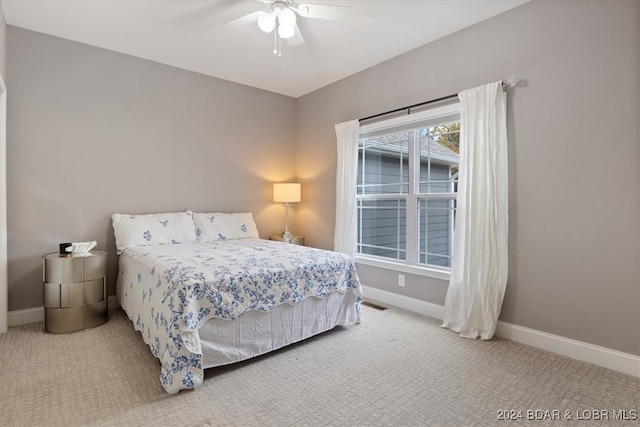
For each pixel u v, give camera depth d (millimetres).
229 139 4152
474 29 2812
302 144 4664
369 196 3887
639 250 2066
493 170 2594
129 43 3170
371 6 2562
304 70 3805
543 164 2436
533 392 1887
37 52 2934
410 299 3371
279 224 4648
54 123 3018
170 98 3680
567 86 2320
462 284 2814
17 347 2416
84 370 2096
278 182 4625
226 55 3428
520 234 2557
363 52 3348
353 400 1812
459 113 2965
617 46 2119
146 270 2459
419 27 2871
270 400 1808
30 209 2926
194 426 1591
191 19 2758
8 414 1651
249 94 4312
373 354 2369
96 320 2830
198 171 3908
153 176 3584
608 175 2166
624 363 2105
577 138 2283
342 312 2840
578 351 2283
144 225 3289
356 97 3877
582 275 2277
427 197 3299
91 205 3221
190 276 2020
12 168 2836
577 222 2295
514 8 2570
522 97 2533
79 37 3049
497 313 2592
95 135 3229
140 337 2619
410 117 3299
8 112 2803
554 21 2369
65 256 2729
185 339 1861
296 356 2336
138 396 1824
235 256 2688
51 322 2682
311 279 2559
